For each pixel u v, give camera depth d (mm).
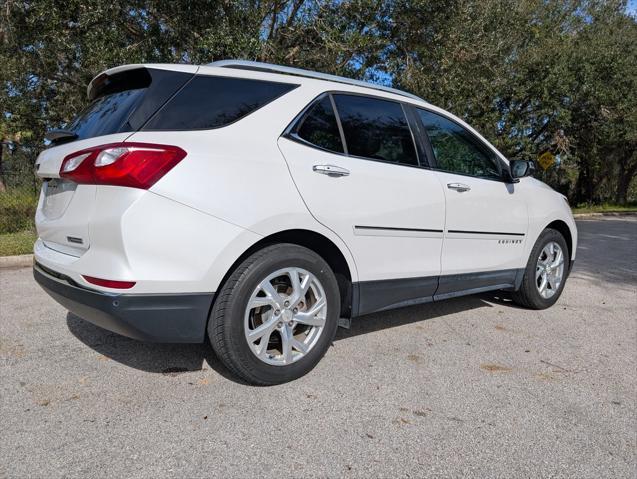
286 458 2215
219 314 2670
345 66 9617
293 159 2854
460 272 3865
